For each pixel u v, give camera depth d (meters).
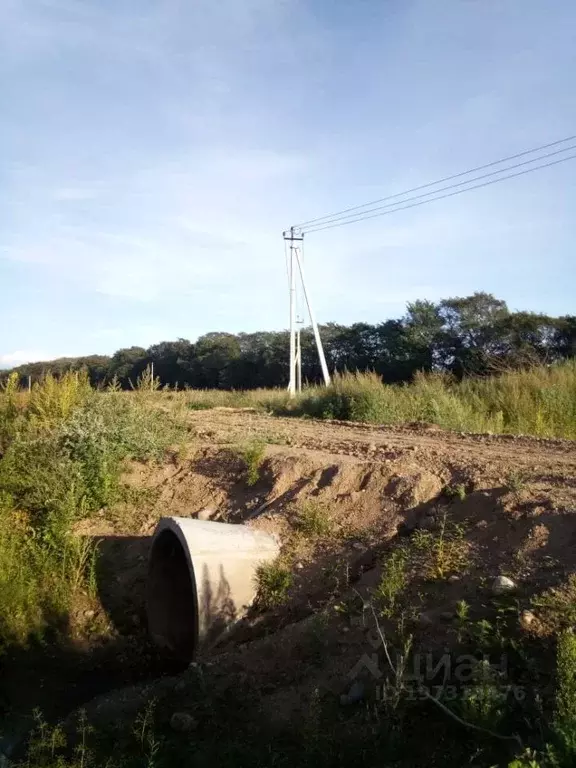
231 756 5.12
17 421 12.08
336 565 7.06
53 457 10.45
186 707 5.95
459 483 7.62
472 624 5.31
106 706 6.28
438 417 14.56
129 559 9.01
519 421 14.20
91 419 11.20
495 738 4.44
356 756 4.75
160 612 7.99
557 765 3.86
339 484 8.32
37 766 5.41
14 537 9.34
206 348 56.91
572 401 14.86
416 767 4.50
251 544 7.52
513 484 7.15
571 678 4.38
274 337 54.91
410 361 37.78
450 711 4.69
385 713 5.00
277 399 21.09
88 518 9.85
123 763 5.30
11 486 10.20
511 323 34.16
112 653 7.77
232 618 7.01
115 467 10.49
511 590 5.52
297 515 8.00
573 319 32.81
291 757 4.99
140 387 13.91
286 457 9.43
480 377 18.27
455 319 37.84
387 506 7.65
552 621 5.08
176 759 5.28
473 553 6.28
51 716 6.56
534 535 6.13
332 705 5.33
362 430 12.64
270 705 5.61
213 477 9.98
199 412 17.47
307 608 6.80
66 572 8.76
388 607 5.94
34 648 7.70
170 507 9.77
